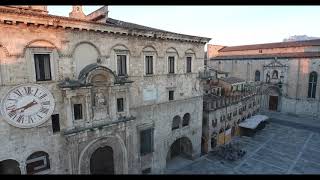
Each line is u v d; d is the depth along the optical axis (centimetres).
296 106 6209
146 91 2844
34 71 2000
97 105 2367
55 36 2081
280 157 3719
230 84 4784
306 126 5353
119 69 2588
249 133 4753
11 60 1878
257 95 5903
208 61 8331
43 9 2189
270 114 6406
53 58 2097
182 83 3291
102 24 2316
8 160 2034
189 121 3494
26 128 2003
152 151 2995
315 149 4047
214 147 4088
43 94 2064
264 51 7025
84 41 2266
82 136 2242
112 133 2464
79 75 2266
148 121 2914
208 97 4206
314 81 5888
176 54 3141
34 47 1975
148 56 2839
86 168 2320
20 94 1944
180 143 3788
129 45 2606
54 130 2191
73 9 2691
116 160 2556
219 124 4141
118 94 2492
